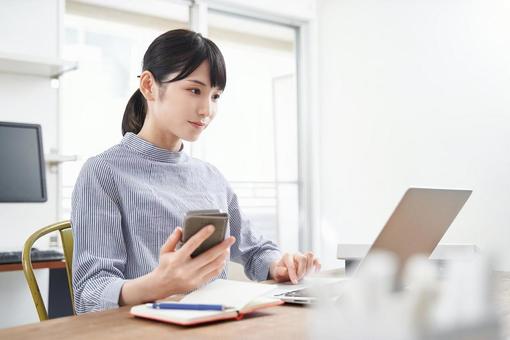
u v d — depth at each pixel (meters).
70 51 3.45
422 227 0.87
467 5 3.10
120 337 0.67
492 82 2.97
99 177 1.13
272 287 0.88
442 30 3.23
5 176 2.40
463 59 3.12
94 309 0.93
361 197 3.72
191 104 1.11
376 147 3.62
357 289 0.46
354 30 3.78
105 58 3.54
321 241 4.01
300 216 4.04
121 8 3.42
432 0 3.29
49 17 2.87
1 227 2.66
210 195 1.31
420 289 0.45
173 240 0.80
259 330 0.70
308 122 4.06
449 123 3.18
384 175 3.56
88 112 3.43
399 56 3.48
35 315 2.48
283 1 3.83
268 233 3.88
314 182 4.02
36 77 2.80
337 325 0.46
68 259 1.34
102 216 1.09
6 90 2.71
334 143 3.93
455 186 3.13
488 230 2.94
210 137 3.59
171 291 0.82
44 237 2.77
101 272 0.99
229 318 0.76
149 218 1.16
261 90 3.88
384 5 3.57
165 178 1.23
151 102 1.21
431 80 3.29
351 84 3.80
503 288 0.90
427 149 3.30
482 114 3.02
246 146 3.77
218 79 1.13
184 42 1.10
